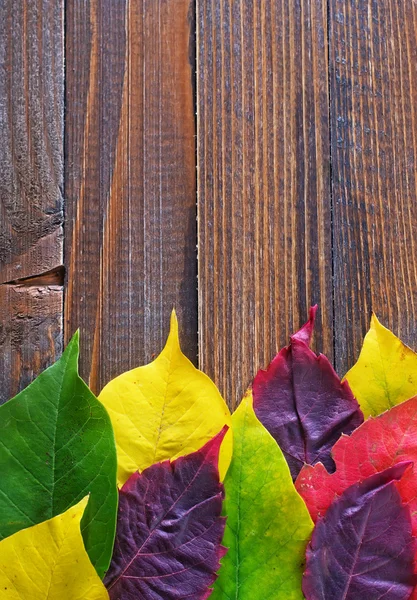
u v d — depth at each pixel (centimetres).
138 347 67
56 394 61
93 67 68
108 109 68
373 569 60
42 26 68
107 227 68
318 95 69
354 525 61
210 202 68
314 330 68
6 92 68
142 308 67
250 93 69
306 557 60
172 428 63
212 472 61
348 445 63
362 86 70
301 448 64
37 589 58
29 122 68
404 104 70
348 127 69
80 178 68
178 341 65
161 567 60
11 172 68
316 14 70
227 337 67
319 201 69
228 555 61
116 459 61
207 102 68
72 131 68
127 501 61
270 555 61
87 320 67
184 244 68
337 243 68
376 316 68
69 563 58
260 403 64
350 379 65
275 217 68
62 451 61
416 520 61
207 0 69
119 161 68
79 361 67
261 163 68
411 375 65
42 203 68
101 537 60
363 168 69
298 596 60
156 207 68
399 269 69
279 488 61
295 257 68
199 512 60
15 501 60
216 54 69
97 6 69
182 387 63
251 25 69
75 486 60
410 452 62
